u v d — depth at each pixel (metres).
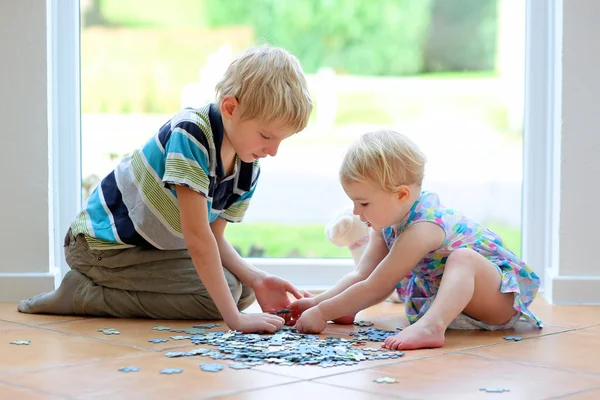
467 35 2.53
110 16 2.46
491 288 1.70
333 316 1.71
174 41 2.50
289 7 2.54
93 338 1.61
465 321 1.76
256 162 1.92
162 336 1.64
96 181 2.48
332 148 2.57
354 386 1.21
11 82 2.21
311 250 2.56
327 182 2.56
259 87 1.67
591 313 2.04
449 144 2.55
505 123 2.52
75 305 1.91
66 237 1.99
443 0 2.53
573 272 2.25
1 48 2.21
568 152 2.25
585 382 1.25
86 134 2.46
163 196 1.83
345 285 1.86
